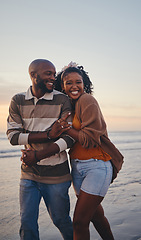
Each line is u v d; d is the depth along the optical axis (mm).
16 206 4691
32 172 2568
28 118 2574
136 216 4035
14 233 3508
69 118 2547
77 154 2527
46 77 2500
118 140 31875
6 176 7516
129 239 3172
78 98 2668
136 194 5414
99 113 2477
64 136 2490
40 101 2559
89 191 2363
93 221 2703
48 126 2551
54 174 2537
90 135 2377
